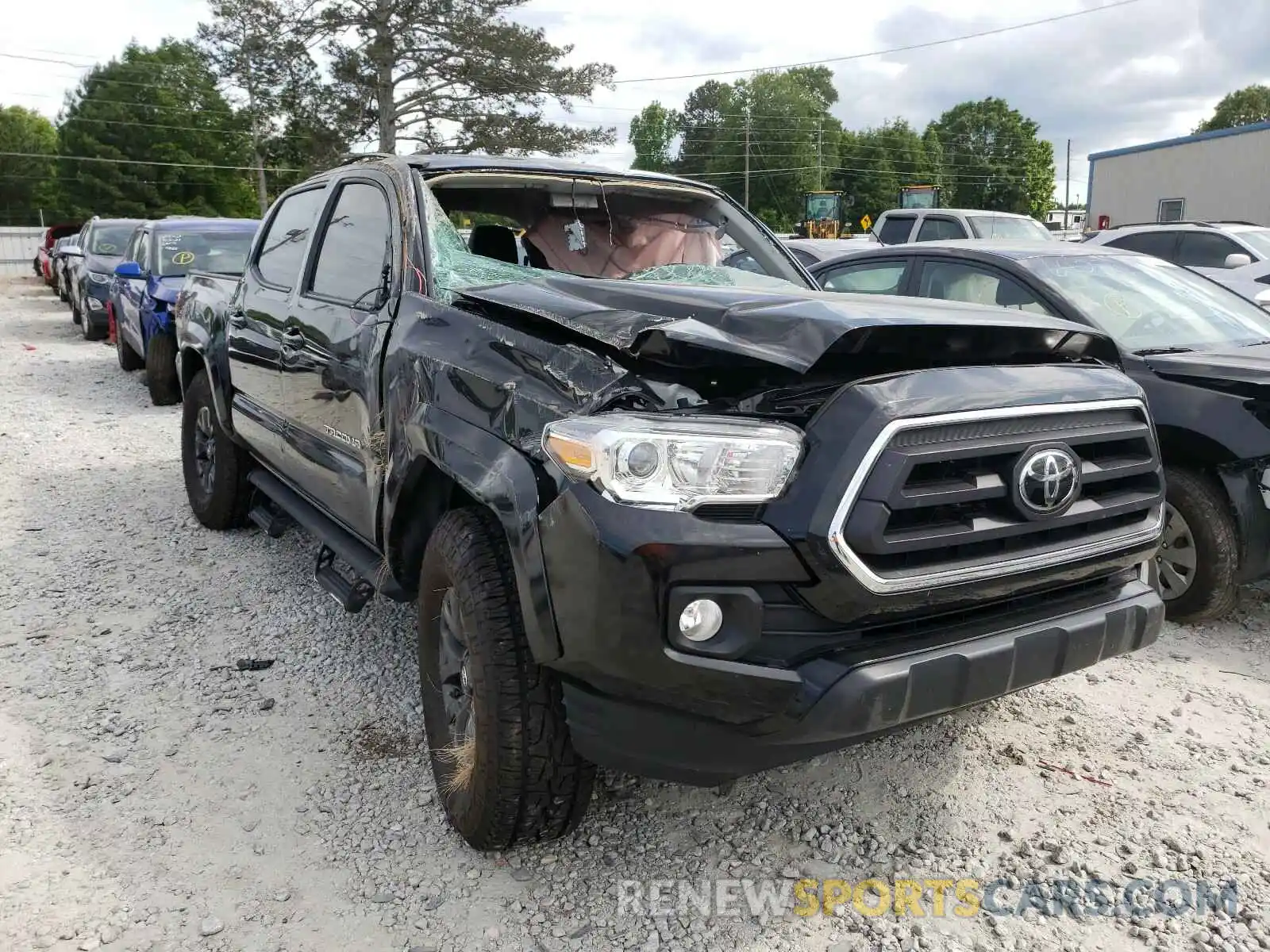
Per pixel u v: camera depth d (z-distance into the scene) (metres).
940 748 3.50
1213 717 3.73
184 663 4.09
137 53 77.75
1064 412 2.55
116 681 3.93
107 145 74.38
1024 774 3.35
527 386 2.65
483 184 3.87
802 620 2.35
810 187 100.69
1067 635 2.58
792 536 2.28
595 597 2.30
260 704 3.76
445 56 41.88
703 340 2.39
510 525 2.51
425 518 3.24
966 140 110.06
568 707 2.52
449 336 3.04
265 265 4.95
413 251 3.46
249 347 4.76
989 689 2.46
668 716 2.38
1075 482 2.56
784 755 2.41
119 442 8.11
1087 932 2.61
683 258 4.30
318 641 4.31
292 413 4.23
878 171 105.00
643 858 2.89
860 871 2.85
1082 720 3.71
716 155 103.00
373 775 3.30
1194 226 11.95
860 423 2.30
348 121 42.62
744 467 2.29
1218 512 4.33
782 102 101.88
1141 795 3.22
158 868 2.82
